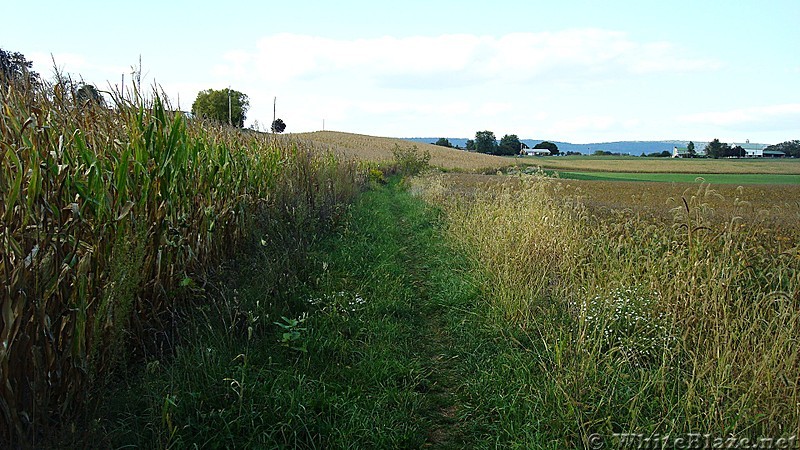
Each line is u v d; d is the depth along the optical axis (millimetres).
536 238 7840
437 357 5863
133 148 4664
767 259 6820
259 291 6047
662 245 7484
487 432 4348
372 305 6887
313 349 5441
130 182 4465
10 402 2959
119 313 3637
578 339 4910
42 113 4152
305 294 6750
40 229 3391
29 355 3170
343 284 7711
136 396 3877
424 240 12430
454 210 13820
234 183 7332
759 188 34156
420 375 5297
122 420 3643
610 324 5359
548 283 7000
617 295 5859
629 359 4824
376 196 21688
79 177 3928
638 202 22438
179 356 4445
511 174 13344
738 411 3729
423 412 4668
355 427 4168
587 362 4559
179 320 5008
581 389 4277
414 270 9750
